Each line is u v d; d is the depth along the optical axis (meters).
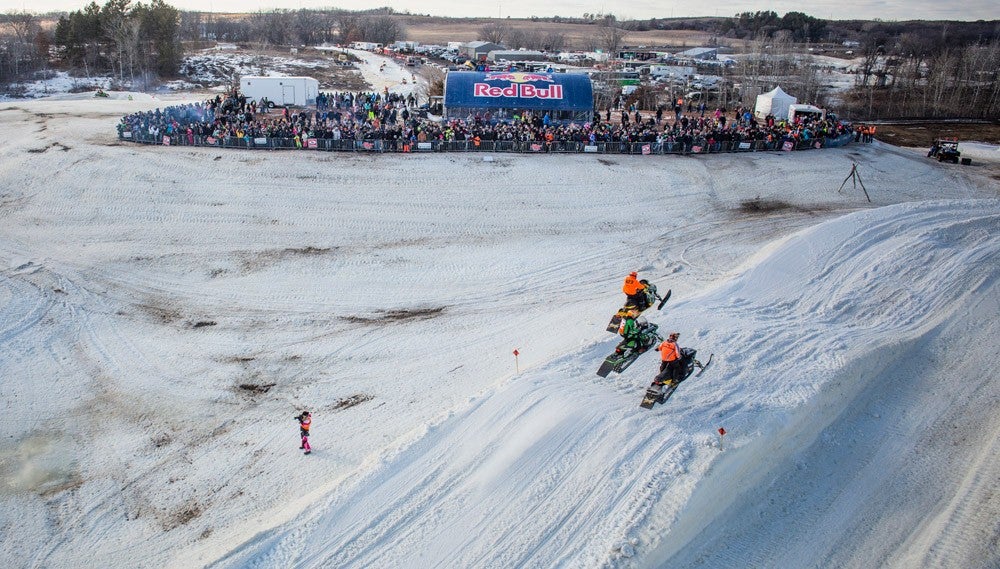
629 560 12.77
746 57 93.44
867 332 22.11
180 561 14.77
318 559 13.41
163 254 32.25
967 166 49.72
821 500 15.48
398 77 95.00
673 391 16.67
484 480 15.12
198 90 79.81
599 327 24.47
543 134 45.88
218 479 17.91
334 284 30.03
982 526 14.52
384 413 20.45
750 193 41.16
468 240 34.50
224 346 25.09
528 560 13.02
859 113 73.12
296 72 92.81
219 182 39.38
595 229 36.03
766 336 20.97
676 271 30.72
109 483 18.00
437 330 26.03
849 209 39.19
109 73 85.25
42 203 36.50
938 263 26.62
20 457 19.06
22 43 92.94
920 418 18.42
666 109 68.88
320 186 39.53
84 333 25.80
